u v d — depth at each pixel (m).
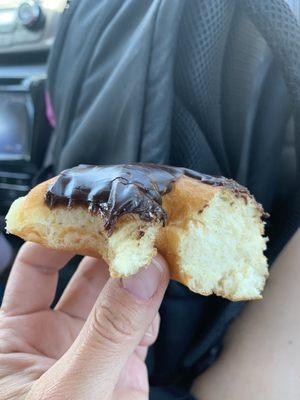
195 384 0.19
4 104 0.27
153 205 0.10
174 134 0.17
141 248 0.10
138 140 0.17
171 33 0.16
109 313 0.11
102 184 0.11
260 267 0.12
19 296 0.16
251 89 0.17
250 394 0.18
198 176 0.12
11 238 0.24
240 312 0.19
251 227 0.12
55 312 0.17
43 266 0.17
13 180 0.28
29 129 0.27
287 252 0.19
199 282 0.11
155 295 0.11
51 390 0.11
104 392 0.11
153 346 0.19
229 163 0.19
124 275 0.10
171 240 0.11
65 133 0.20
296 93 0.16
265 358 0.18
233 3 0.16
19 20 0.28
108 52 0.19
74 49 0.20
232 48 0.17
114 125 0.17
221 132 0.18
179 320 0.18
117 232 0.10
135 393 0.16
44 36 0.28
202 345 0.18
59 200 0.11
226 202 0.12
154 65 0.16
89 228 0.11
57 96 0.21
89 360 0.11
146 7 0.18
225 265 0.12
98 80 0.19
